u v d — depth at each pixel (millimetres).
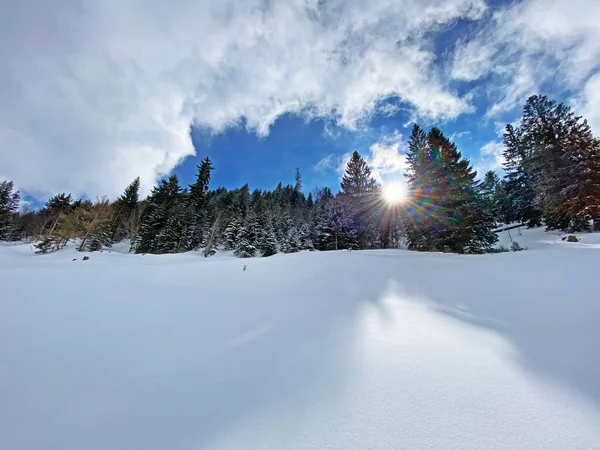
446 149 18016
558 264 5918
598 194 14094
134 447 1597
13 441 1652
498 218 26984
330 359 2547
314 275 7215
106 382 2281
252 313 4184
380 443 1523
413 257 9344
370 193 25672
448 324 3258
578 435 1502
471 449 1449
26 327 3441
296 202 52594
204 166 42781
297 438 1600
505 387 1959
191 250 28250
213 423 1771
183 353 2822
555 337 2725
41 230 33500
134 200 39750
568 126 20062
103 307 4434
